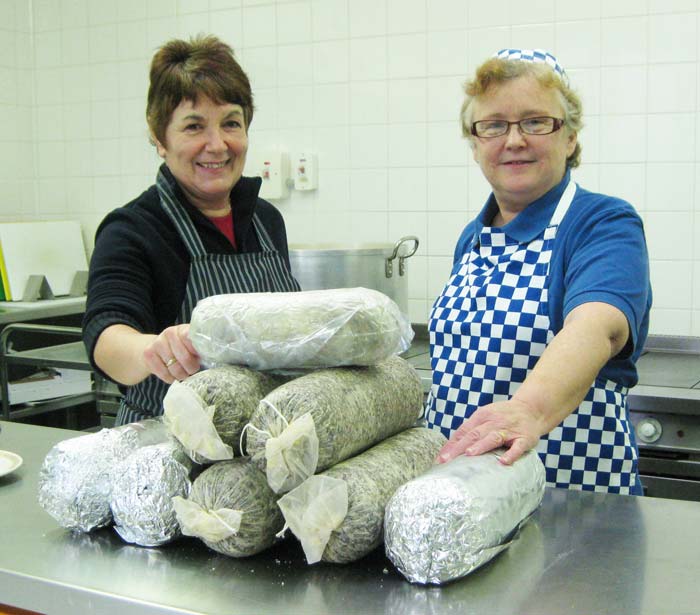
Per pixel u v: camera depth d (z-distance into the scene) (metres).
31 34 3.34
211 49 1.38
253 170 2.87
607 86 2.40
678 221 2.37
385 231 2.75
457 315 1.41
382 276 2.29
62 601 0.80
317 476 0.80
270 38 2.85
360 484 0.81
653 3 2.33
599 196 1.32
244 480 0.82
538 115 1.29
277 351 0.85
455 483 0.78
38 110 3.37
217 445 0.81
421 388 1.00
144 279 1.34
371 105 2.72
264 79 2.88
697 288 2.36
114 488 0.89
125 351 1.09
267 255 1.59
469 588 0.78
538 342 1.31
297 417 0.78
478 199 2.61
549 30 2.45
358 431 0.84
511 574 0.81
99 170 3.28
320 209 2.84
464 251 1.55
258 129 2.90
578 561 0.84
